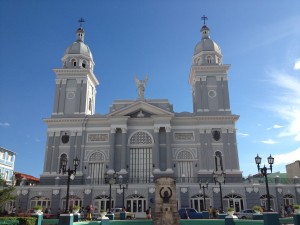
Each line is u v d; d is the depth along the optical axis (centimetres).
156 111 5159
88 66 5781
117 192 4359
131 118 5166
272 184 4425
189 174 4922
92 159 5028
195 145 5069
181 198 4312
